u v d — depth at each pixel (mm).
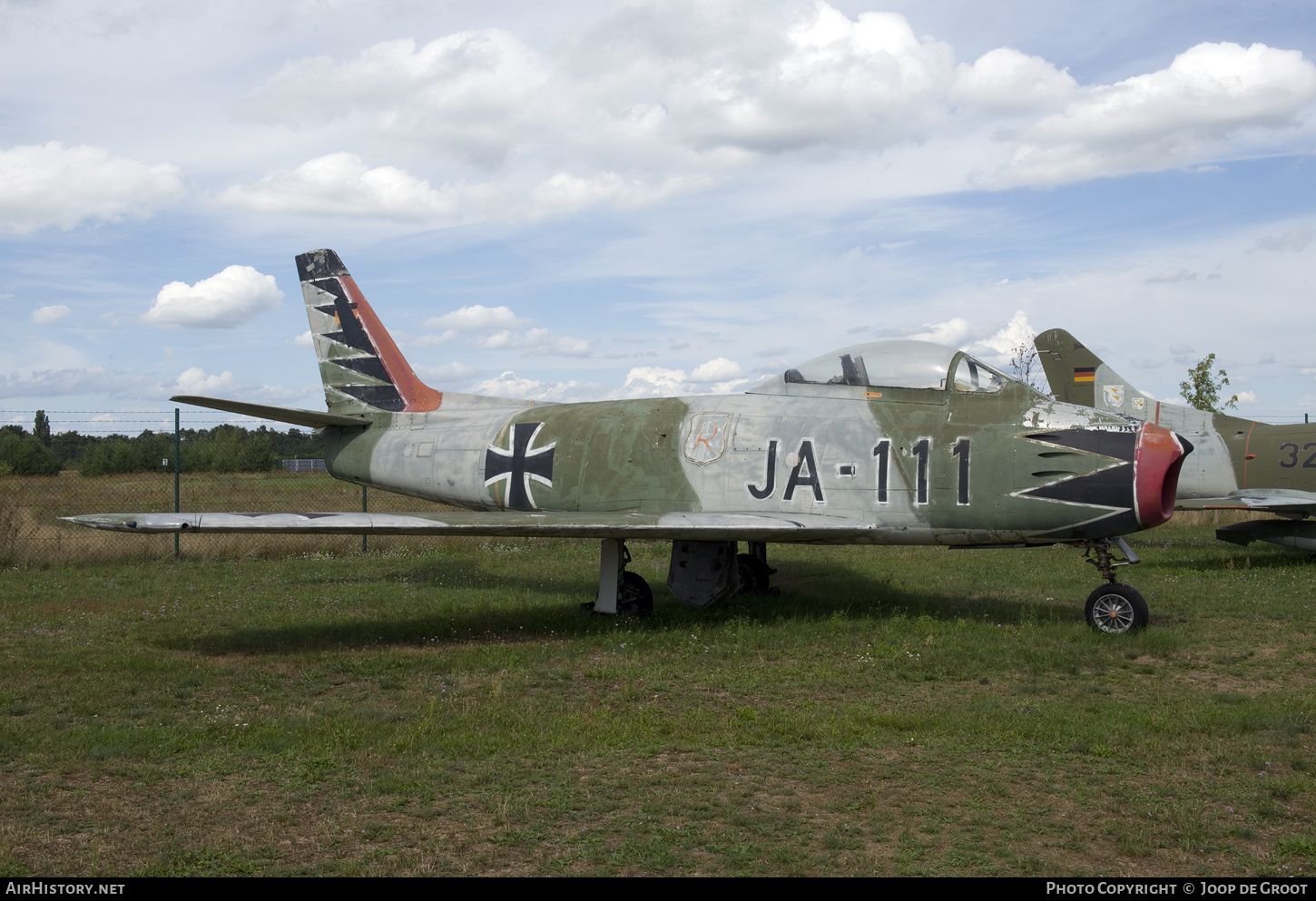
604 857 3623
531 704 5930
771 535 8695
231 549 14445
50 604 10016
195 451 22719
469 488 11328
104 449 23672
